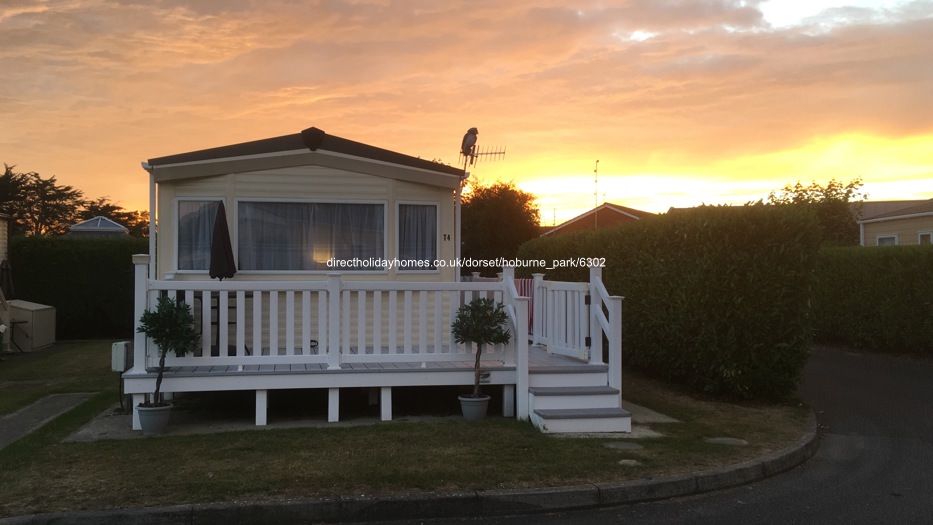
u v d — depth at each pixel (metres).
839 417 8.80
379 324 8.00
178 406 8.83
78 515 4.79
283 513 5.01
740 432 7.52
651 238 10.78
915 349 13.59
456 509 5.22
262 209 9.38
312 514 5.05
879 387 10.79
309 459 6.14
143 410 7.11
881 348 14.23
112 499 5.08
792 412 8.65
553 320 9.27
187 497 5.12
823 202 28.14
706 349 9.34
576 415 7.39
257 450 6.45
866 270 14.23
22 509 4.88
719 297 9.17
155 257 9.17
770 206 8.98
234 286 7.56
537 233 38.28
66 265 19.30
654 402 9.30
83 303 19.34
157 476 5.62
